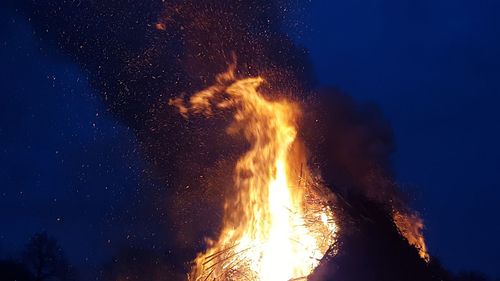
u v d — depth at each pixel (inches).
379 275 180.5
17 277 443.2
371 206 196.1
